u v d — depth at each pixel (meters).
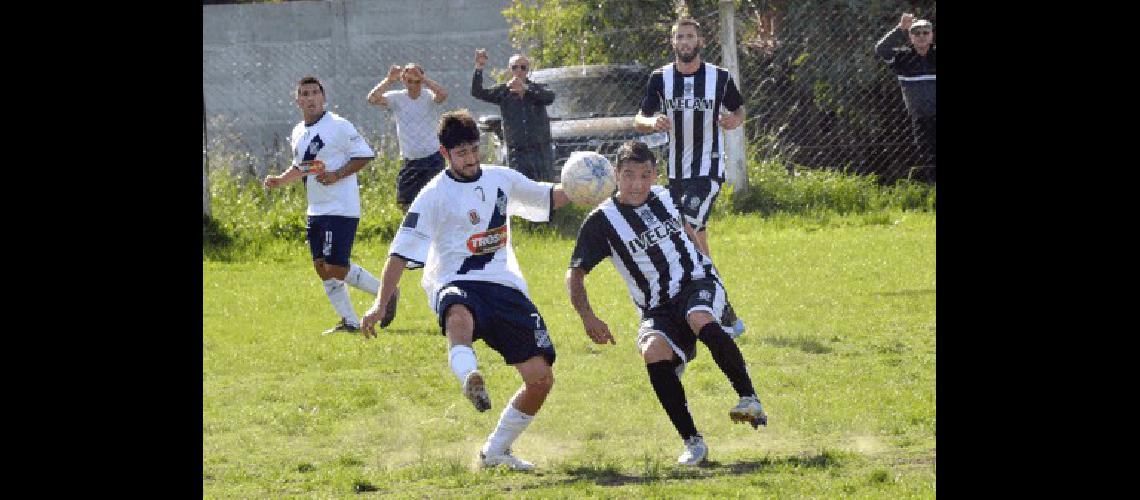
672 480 18.55
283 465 20.72
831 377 26.11
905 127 56.53
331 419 24.23
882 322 32.31
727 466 19.48
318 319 36.28
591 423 23.25
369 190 53.88
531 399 19.98
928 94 53.00
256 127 68.06
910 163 56.25
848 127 57.28
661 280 20.55
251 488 19.03
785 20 57.19
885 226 50.19
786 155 56.66
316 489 18.81
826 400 23.92
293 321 35.91
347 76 69.50
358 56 69.19
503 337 20.02
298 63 69.44
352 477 19.17
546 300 37.12
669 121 34.19
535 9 57.62
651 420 23.42
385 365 29.72
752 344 29.92
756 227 50.62
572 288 20.70
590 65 54.97
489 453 20.17
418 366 29.55
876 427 21.86
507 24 67.69
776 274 40.12
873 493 17.22
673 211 20.84
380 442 22.48
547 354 20.06
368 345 31.92
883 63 56.91
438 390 26.77
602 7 56.56
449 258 20.30
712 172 35.03
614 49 56.91
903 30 53.38
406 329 34.38
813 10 56.94
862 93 57.00
